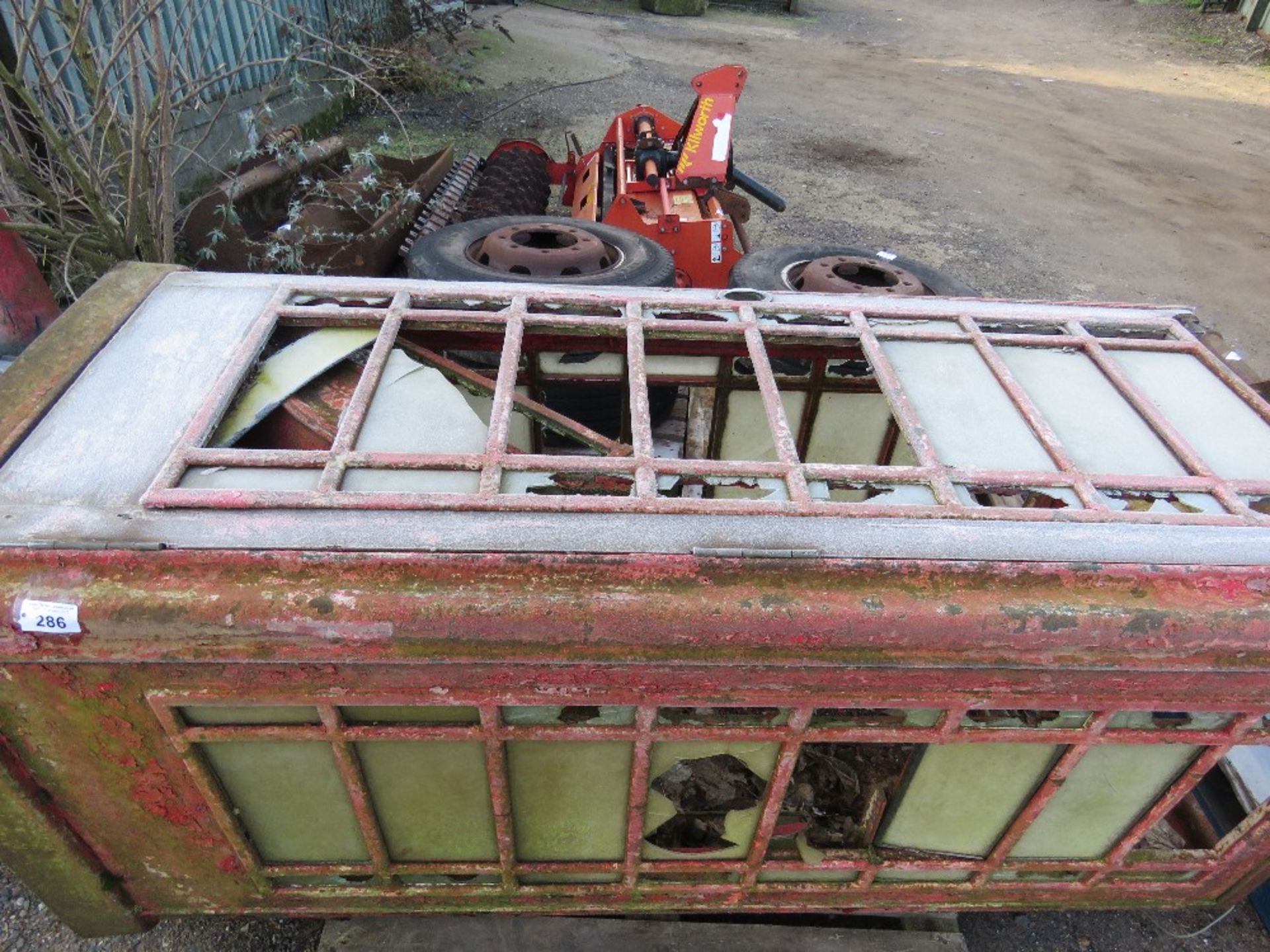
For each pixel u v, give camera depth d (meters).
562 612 1.15
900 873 1.72
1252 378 4.60
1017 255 5.89
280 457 1.33
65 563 1.14
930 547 1.24
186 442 1.36
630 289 1.96
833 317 1.92
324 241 3.70
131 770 1.36
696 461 1.38
